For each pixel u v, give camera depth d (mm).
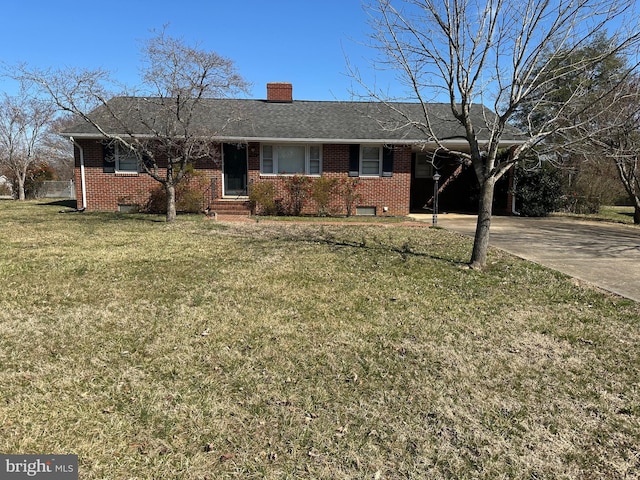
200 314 4484
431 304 5000
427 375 3324
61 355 3482
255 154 14773
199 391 3008
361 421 2727
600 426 2725
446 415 2807
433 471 2311
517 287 5812
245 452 2416
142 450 2396
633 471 2334
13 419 2611
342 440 2539
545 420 2773
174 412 2752
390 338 3996
